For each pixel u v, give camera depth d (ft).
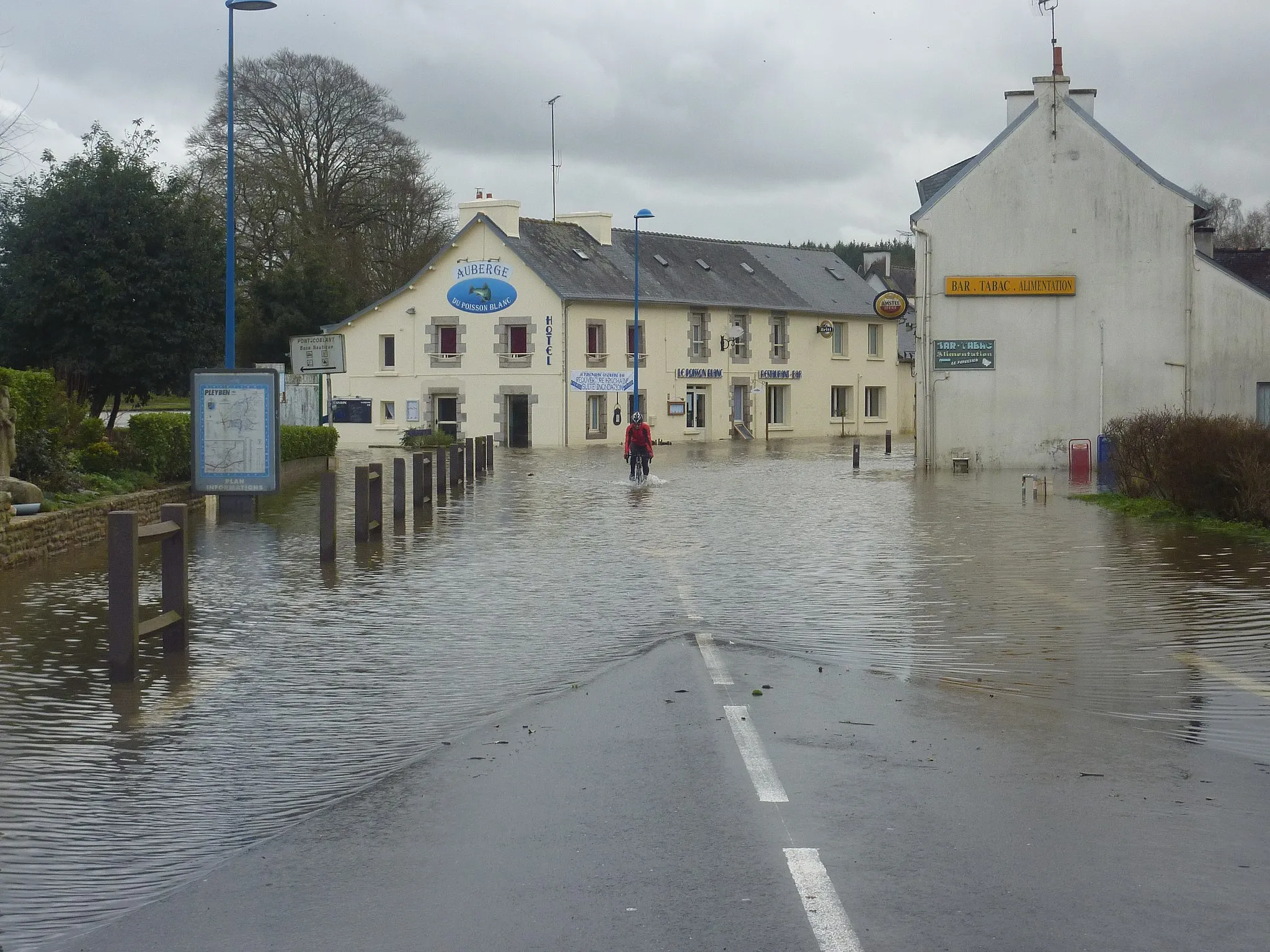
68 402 67.56
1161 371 106.22
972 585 44.01
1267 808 19.86
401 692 28.22
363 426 189.57
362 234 196.44
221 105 177.47
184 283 103.71
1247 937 15.01
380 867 17.58
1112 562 49.37
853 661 31.37
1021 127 106.73
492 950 14.84
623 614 38.60
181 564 32.53
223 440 63.36
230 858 18.04
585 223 193.98
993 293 107.55
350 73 181.68
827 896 16.25
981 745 23.52
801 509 75.97
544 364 177.06
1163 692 27.86
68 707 26.84
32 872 17.56
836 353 223.92
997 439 108.47
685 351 193.98
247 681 29.32
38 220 100.42
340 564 50.67
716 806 19.98
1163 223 105.91
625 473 115.34
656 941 14.98
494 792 20.86
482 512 75.20
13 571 46.73
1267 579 44.65
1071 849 17.97
